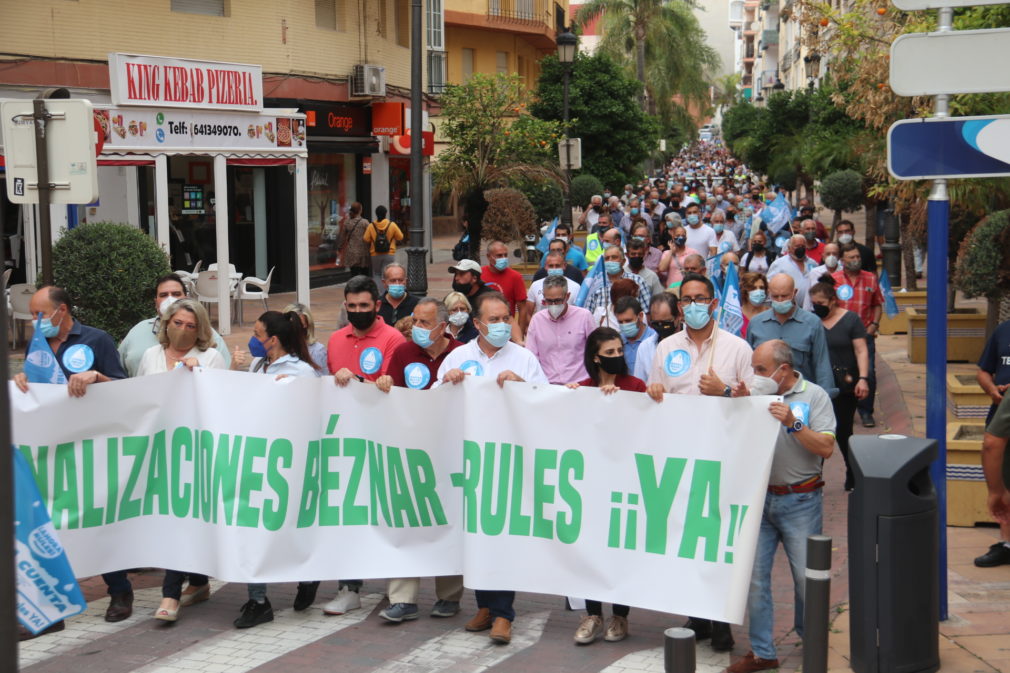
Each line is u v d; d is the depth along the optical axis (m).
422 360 7.24
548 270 11.84
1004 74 6.09
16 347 16.17
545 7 44.72
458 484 6.75
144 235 12.64
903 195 12.07
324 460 6.81
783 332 8.78
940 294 6.35
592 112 34.81
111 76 15.13
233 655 6.34
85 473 6.81
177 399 6.92
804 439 5.75
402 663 6.21
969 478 8.62
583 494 6.36
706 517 6.04
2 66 18.34
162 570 8.18
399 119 26.95
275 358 7.12
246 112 17.28
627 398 6.24
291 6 23.77
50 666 6.17
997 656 5.92
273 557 6.73
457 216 42.22
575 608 7.07
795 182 39.69
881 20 13.20
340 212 26.86
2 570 3.54
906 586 5.50
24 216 18.09
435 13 37.38
